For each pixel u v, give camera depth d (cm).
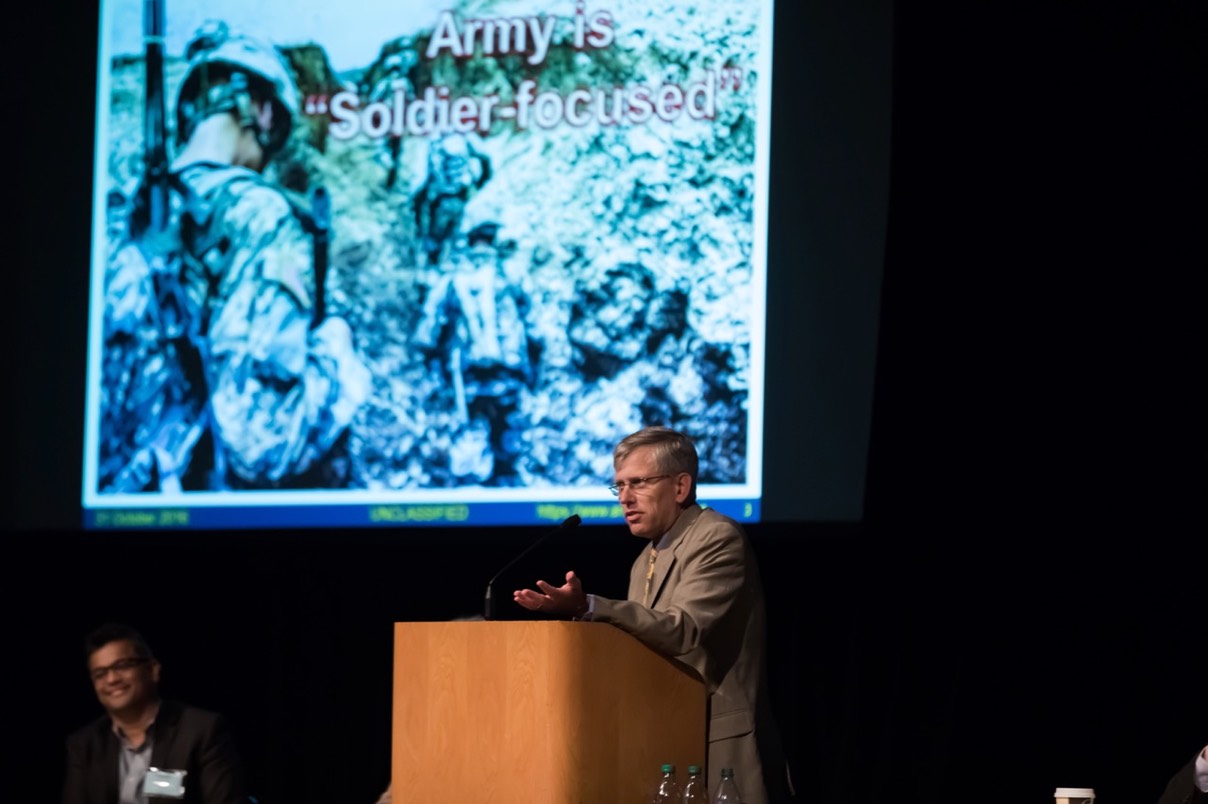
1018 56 1023
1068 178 1009
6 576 1219
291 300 1105
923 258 1037
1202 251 974
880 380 1037
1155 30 985
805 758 1103
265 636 1205
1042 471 1015
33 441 1126
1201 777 700
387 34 1120
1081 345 1005
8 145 1157
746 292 1059
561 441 1063
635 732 602
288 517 1084
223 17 1143
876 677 1085
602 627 602
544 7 1102
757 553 1117
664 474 688
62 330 1133
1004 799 1041
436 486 1071
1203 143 973
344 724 1184
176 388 1111
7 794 1224
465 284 1087
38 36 1162
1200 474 981
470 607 1155
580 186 1084
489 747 596
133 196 1138
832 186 1059
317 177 1115
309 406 1092
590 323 1070
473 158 1098
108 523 1106
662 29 1088
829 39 1068
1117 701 1016
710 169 1070
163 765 809
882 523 1034
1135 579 1004
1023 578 1029
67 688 1219
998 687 1046
